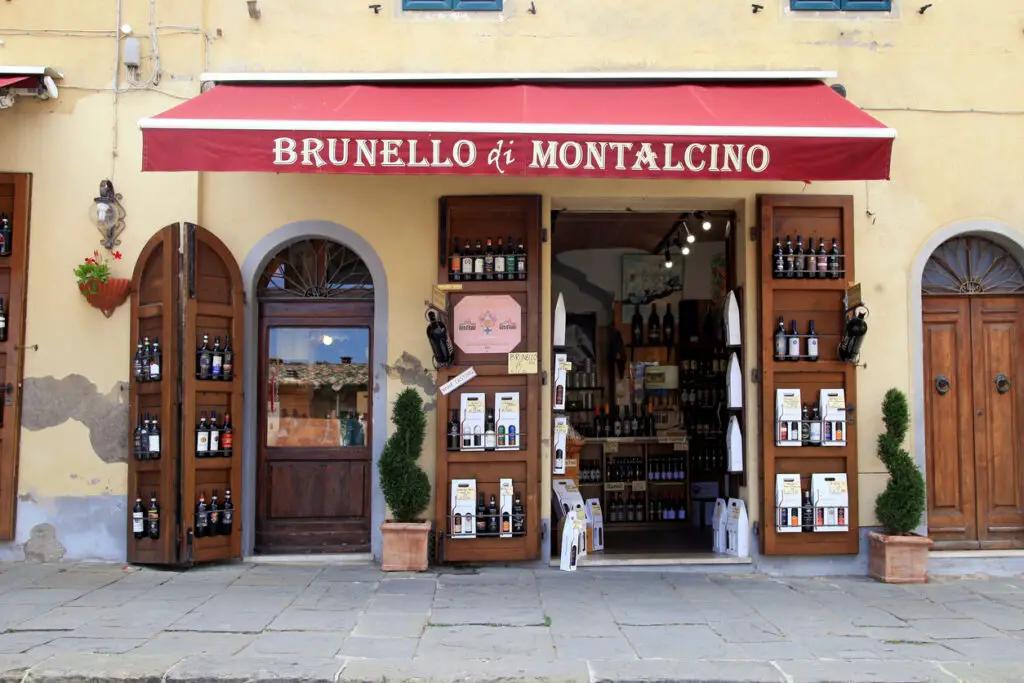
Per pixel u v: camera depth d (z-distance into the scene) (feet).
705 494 32.68
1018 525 25.75
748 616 20.21
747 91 23.84
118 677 15.64
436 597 21.30
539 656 17.07
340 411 25.75
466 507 24.11
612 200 25.59
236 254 24.89
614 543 28.17
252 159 19.70
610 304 34.99
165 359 23.15
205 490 23.80
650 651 17.48
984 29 25.76
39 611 19.56
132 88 24.82
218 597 20.95
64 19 24.88
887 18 25.62
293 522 25.44
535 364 24.41
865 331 23.98
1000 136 25.64
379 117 20.68
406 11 25.23
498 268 24.54
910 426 25.16
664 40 25.35
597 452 32.55
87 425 24.26
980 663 17.03
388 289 24.98
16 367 24.22
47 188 24.63
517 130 19.74
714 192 25.27
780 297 25.05
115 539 24.08
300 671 15.99
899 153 25.52
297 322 25.80
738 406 25.31
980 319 26.11
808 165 19.99
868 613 20.59
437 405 24.47
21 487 24.14
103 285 23.85
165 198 24.67
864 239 25.39
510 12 25.23
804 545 24.45
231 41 25.12
